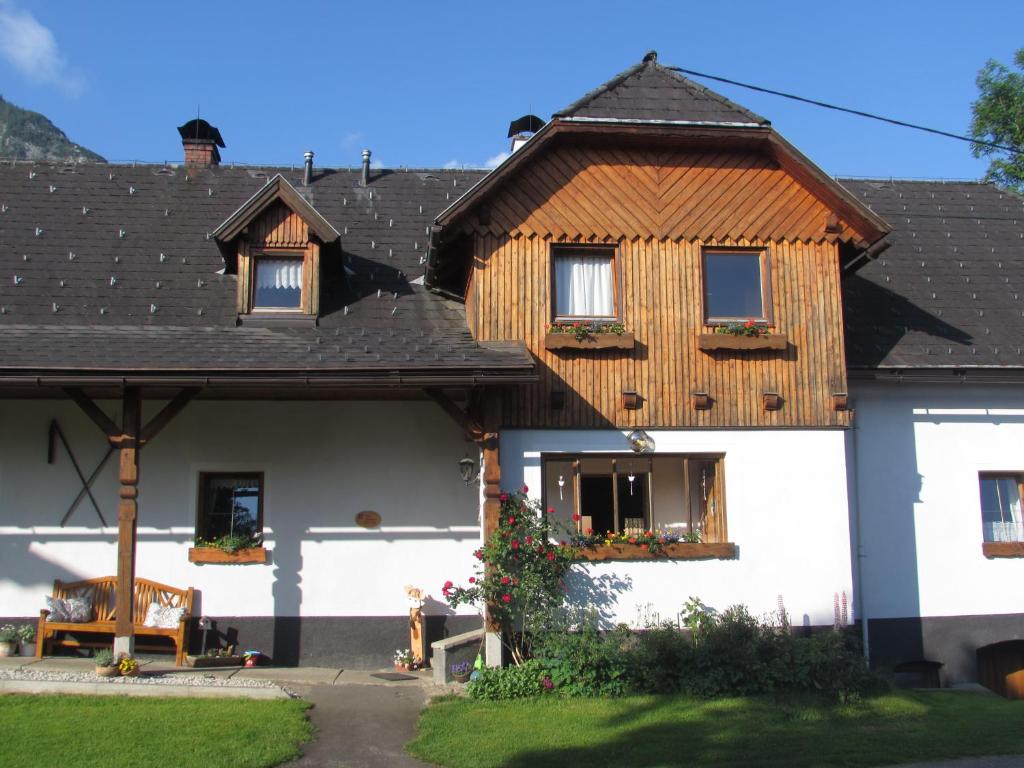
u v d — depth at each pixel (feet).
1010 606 42.63
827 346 40.47
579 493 38.81
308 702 32.24
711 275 40.98
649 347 39.58
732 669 34.19
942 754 27.78
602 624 37.63
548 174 40.22
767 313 40.52
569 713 31.50
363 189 52.26
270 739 27.48
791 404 39.91
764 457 39.50
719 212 40.75
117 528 40.55
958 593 42.47
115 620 38.06
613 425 38.88
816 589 38.88
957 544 42.83
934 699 35.78
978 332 44.91
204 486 41.50
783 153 39.86
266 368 34.24
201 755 25.79
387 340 38.65
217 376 34.06
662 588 38.11
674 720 30.78
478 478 41.27
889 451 43.09
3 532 40.40
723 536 38.96
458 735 28.94
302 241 41.96
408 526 41.34
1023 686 43.34
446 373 34.88
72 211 48.34
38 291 42.37
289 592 40.52
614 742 28.37
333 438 41.68
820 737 29.32
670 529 39.55
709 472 40.11
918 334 44.34
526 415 38.55
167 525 40.63
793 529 39.17
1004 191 57.72
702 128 39.40
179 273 44.65
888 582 42.19
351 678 36.86
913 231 52.90
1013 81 76.59
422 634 39.50
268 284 42.37
